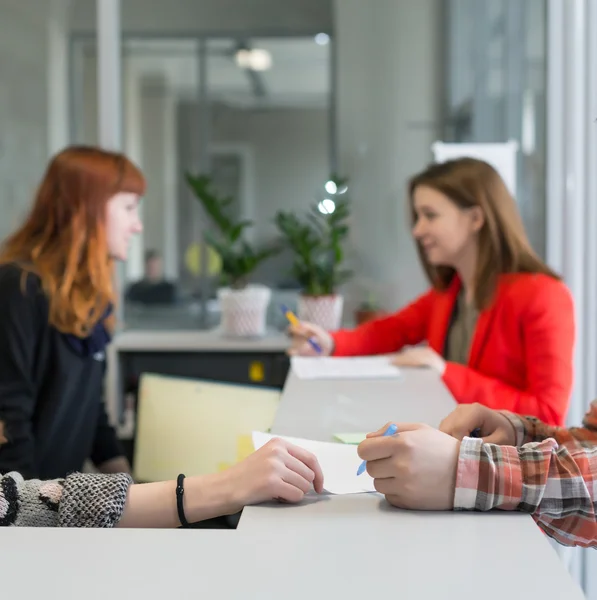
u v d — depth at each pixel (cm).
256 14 330
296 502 77
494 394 171
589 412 105
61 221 166
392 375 164
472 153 277
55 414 160
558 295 177
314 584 53
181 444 204
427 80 317
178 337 298
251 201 338
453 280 213
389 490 74
